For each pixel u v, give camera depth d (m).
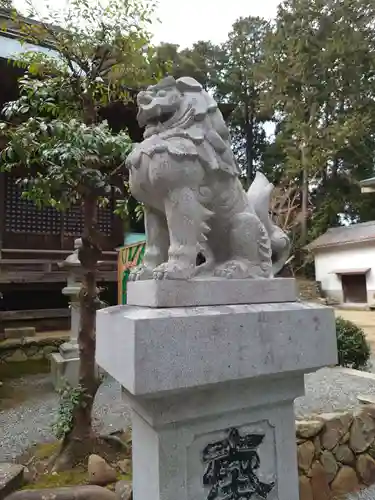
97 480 2.68
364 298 17.36
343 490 2.97
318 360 1.65
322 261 19.38
